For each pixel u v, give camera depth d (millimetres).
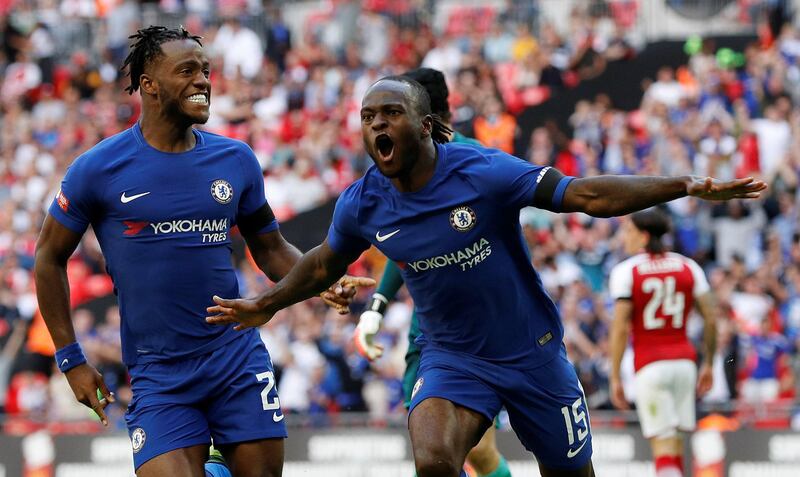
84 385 14805
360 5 53562
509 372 14383
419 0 54625
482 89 46906
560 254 37906
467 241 13703
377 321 17969
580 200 13109
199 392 14492
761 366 32938
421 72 17672
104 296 41281
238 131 48375
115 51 53656
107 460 26969
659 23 53844
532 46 50594
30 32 54719
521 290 14258
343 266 14469
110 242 14570
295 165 45250
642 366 23797
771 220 40250
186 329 14508
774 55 47438
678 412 23812
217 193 14641
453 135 17875
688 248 39688
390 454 26281
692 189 12328
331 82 49406
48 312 14703
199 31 54344
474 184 13586
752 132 43375
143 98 14625
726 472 25297
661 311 23703
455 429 14023
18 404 36406
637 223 23953
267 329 34312
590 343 33219
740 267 36125
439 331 14547
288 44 53625
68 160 47625
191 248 14500
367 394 33031
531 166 13562
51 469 27125
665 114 44844
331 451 26516
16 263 41969
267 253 15641
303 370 33531
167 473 14086
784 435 25141
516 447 25625
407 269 14109
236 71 50250
